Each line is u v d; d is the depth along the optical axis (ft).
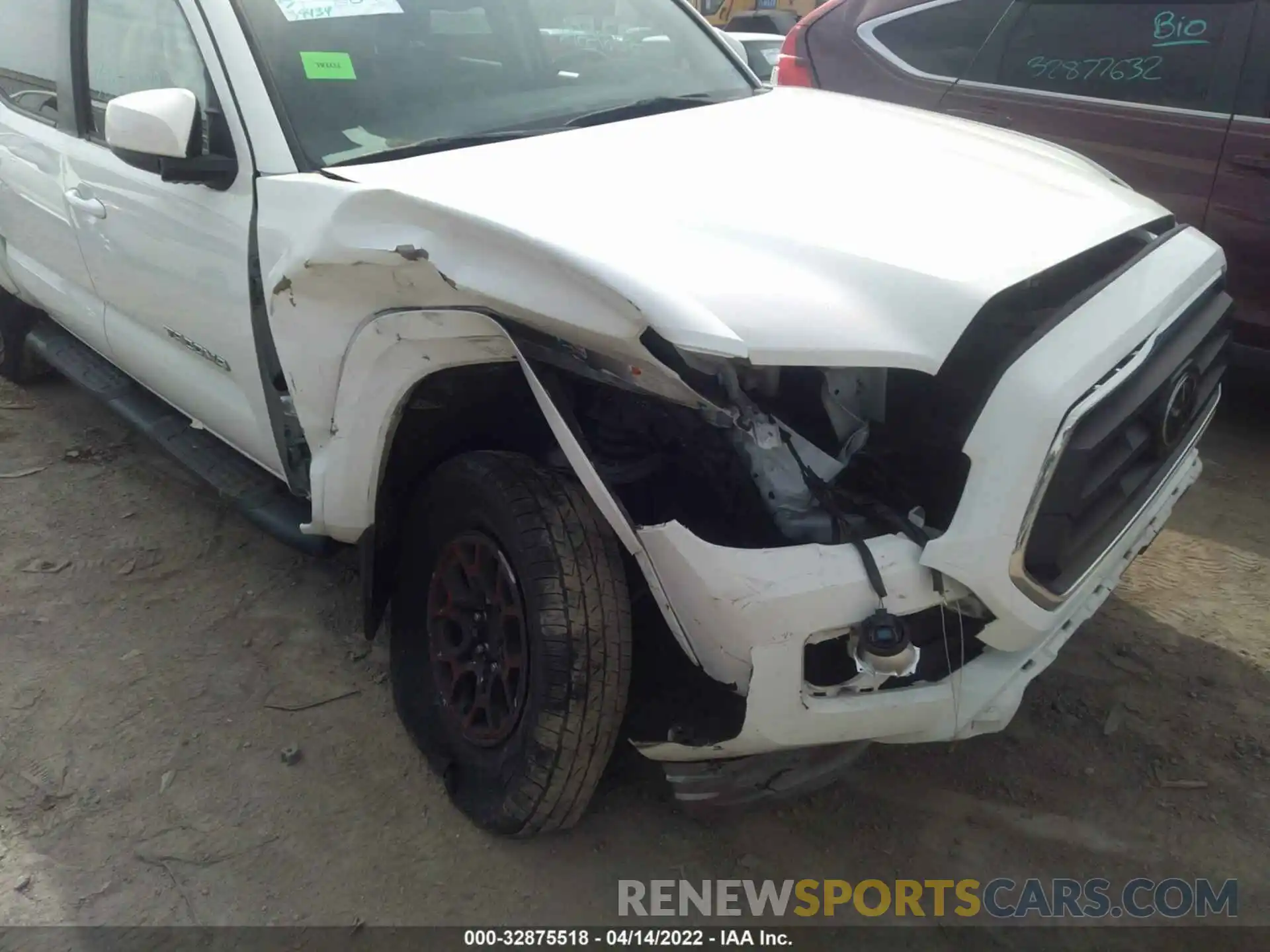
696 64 11.06
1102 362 6.45
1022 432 6.12
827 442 6.98
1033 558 6.40
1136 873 7.61
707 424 6.89
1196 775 8.47
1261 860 7.70
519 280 6.40
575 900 7.46
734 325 5.95
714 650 6.24
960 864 7.71
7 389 16.38
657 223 6.86
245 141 8.54
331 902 7.48
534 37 10.05
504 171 7.79
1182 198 13.89
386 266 6.93
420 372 7.27
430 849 7.89
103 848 7.95
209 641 10.31
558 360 6.56
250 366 9.13
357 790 8.45
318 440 8.40
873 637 6.04
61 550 11.89
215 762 8.76
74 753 8.88
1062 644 7.02
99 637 10.39
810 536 6.46
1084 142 14.64
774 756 7.09
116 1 10.57
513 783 7.41
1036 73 15.08
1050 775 8.51
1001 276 6.48
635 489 7.48
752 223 6.91
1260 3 13.20
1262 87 13.19
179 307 9.96
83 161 11.05
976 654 6.70
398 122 8.87
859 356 6.05
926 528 6.34
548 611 6.91
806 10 50.67
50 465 13.91
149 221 9.86
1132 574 11.27
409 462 8.24
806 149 8.55
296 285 7.64
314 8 9.09
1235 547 11.78
